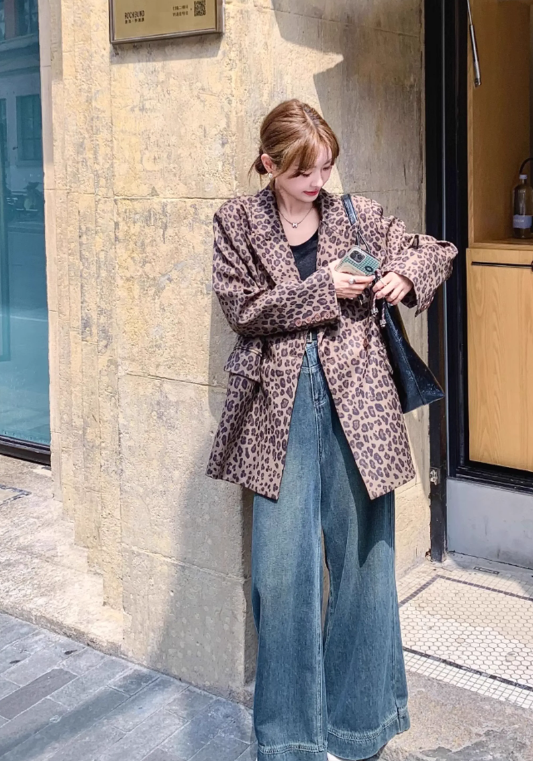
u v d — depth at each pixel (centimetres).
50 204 470
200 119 280
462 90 354
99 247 346
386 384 249
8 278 554
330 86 304
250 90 275
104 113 334
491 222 369
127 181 302
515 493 367
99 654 341
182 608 315
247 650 304
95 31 329
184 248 292
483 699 287
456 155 357
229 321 250
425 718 277
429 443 378
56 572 397
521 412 368
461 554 387
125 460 321
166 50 284
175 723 296
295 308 238
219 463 256
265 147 240
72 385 414
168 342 302
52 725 297
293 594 255
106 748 285
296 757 263
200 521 304
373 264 235
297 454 248
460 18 347
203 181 283
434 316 365
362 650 261
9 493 502
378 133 330
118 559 356
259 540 254
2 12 518
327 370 244
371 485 240
